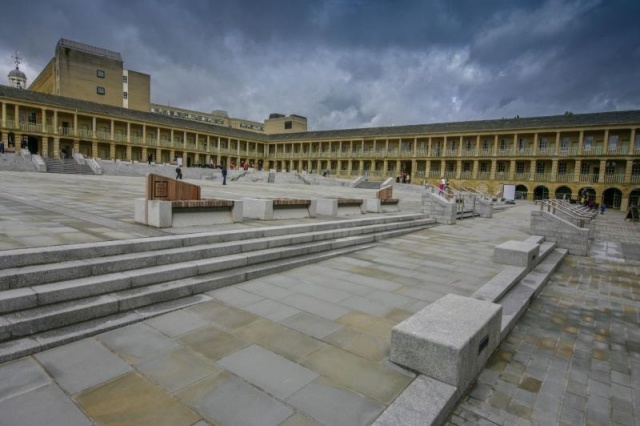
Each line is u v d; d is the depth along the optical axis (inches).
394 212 645.3
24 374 134.6
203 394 127.6
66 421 112.4
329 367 147.3
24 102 2070.6
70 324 167.0
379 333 179.6
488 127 2315.5
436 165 2588.6
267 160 3462.1
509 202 1612.9
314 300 220.8
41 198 502.3
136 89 3144.7
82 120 2351.1
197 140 2933.1
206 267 237.6
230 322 185.0
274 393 129.5
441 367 137.2
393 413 118.4
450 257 356.2
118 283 193.9
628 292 294.4
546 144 2153.1
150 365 144.0
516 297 250.5
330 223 391.2
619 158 1904.5
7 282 168.2
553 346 191.5
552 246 443.8
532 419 131.2
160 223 296.5
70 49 2706.7
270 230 318.7
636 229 863.1
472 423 126.7
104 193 639.1
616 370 168.6
